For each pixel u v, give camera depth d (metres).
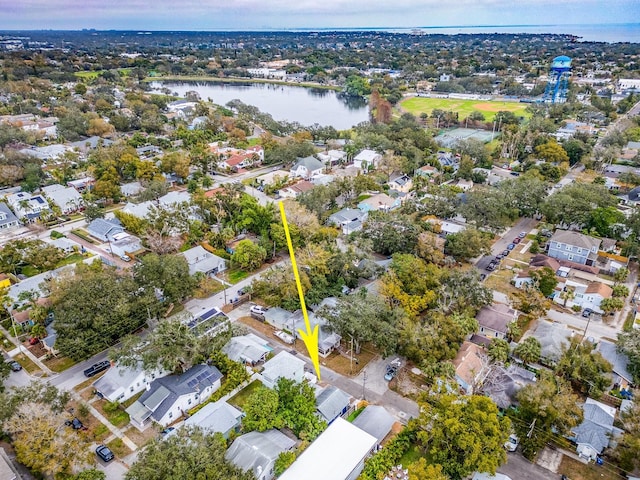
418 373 62.44
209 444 45.19
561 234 93.88
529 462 49.62
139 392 58.62
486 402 47.81
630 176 130.00
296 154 152.38
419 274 74.81
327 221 107.62
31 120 187.38
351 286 80.75
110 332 64.38
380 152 159.38
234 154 156.00
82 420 53.66
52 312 71.00
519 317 74.81
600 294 75.81
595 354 60.66
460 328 62.59
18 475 43.41
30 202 110.81
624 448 48.50
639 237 95.12
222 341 61.41
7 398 48.44
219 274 88.00
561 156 148.62
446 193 110.38
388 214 98.81
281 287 74.19
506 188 116.25
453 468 45.69
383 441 51.31
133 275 74.44
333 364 64.50
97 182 123.12
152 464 40.75
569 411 50.91
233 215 105.00
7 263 84.00
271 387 57.31
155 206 110.31
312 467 45.69
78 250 94.50
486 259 93.25
